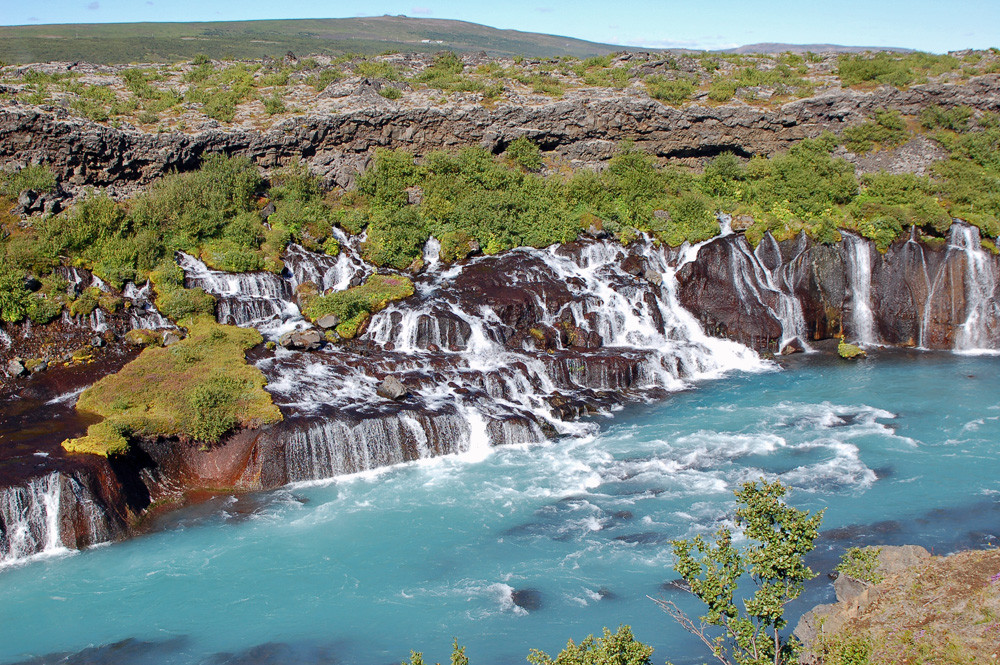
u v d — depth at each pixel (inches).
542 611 1243.2
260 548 1412.4
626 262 2412.6
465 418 1765.5
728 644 1154.7
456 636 1190.9
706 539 1397.6
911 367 2196.1
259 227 2319.1
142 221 2191.2
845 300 2397.9
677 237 2452.0
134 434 1565.0
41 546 1391.5
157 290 2082.9
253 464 1606.8
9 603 1266.0
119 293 2050.9
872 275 2396.7
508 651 1155.3
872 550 1261.1
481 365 1978.3
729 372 2190.0
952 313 2354.8
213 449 1621.6
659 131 2834.6
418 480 1640.0
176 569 1353.3
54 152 2249.0
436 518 1499.8
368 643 1179.9
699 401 1991.9
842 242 2402.8
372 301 2128.4
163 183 2342.5
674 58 3243.1
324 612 1250.0
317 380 1851.6
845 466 1640.0
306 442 1632.6
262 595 1289.4
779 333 2315.5
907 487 1552.7
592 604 1256.8
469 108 2672.2
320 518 1502.2
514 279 2299.5
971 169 2706.7
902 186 2605.8
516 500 1555.1
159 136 2347.4
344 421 1665.8
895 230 2409.0
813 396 2005.4
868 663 1021.2
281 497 1573.6
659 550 1385.3
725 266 2370.8
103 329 1962.4
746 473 1627.7
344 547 1413.6
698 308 2335.1
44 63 2997.0
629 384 2065.7
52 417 1640.0
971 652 1005.8
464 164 2637.8
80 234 2095.2
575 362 2022.6
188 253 2203.5
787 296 2362.2
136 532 1457.9
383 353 2001.7
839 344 2361.0
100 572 1344.7
